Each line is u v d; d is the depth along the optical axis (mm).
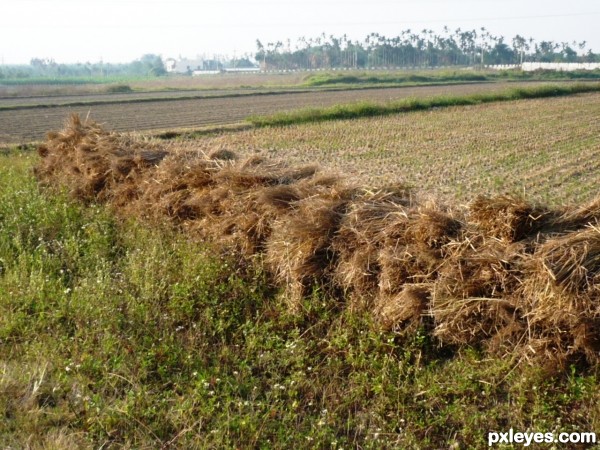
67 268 7504
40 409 4551
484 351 5289
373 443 4344
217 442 4262
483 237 5684
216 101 39906
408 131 21688
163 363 5391
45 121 26656
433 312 5438
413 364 5371
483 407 4773
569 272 4930
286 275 6512
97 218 9133
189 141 19766
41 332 5840
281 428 4430
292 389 5004
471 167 14625
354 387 5059
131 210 9234
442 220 5855
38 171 11930
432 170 14359
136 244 8125
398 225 6059
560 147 17312
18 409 4520
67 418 4508
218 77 100688
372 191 7094
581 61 133500
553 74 76125
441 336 5438
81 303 6199
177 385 4973
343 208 6727
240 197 7699
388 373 5137
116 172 9727
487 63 134375
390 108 29188
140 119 27766
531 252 5344
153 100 40281
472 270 5496
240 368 5273
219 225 7738
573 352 4926
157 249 7695
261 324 6156
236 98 42938
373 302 5984
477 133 20797
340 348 5594
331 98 42031
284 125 24188
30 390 4801
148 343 5668
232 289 6691
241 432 4398
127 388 4977
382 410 4738
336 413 4758
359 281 6039
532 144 18016
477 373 5020
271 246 6840
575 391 4664
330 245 6363
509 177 13328
